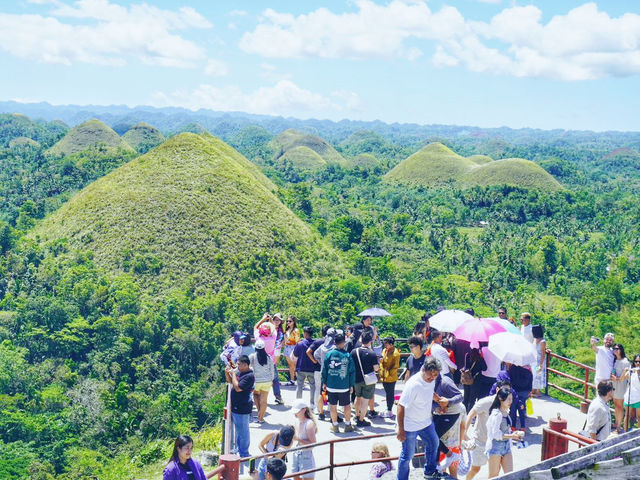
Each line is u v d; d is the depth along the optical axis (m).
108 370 65.75
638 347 66.19
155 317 72.38
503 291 96.94
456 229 138.62
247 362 11.29
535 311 85.19
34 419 52.09
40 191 138.75
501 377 10.34
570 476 5.90
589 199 185.00
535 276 110.56
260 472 9.93
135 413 54.59
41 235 97.81
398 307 80.31
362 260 100.00
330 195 169.25
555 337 74.81
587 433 10.52
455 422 9.71
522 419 11.68
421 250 116.69
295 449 9.27
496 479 6.59
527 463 11.42
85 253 88.44
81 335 70.56
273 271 91.44
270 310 78.88
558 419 9.73
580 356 60.81
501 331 12.22
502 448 9.32
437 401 9.55
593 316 82.06
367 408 13.49
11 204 132.00
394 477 9.38
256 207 103.88
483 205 178.62
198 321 72.81
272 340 14.27
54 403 57.72
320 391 13.77
